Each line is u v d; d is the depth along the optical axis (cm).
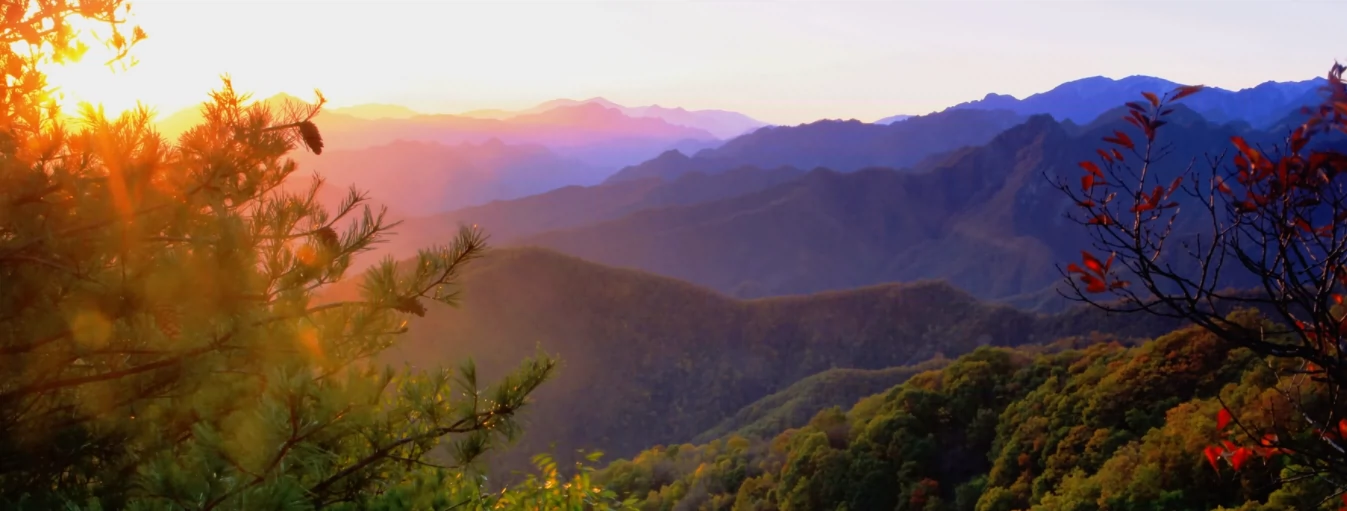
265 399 249
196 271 282
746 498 4075
